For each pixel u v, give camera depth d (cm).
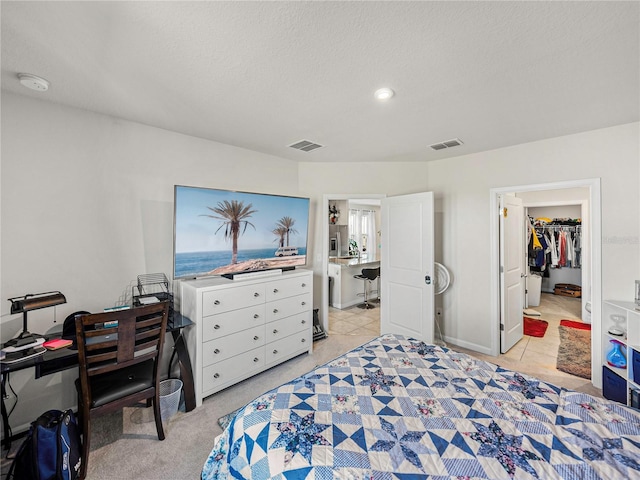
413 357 184
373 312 527
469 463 101
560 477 94
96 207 235
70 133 222
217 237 281
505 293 340
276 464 104
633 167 247
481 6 121
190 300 249
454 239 360
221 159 311
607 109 222
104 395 179
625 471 96
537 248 616
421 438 113
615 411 128
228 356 257
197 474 171
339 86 191
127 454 185
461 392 144
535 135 280
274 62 164
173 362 269
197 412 230
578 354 334
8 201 199
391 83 187
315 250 398
